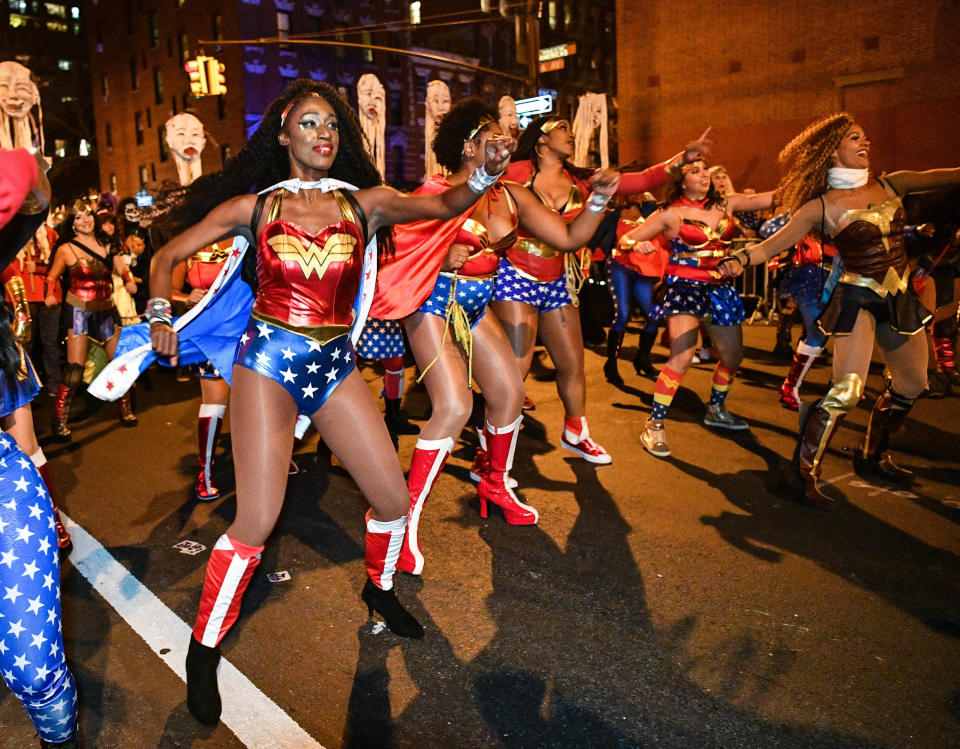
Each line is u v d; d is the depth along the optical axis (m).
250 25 35.66
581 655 3.04
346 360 2.69
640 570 3.77
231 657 3.07
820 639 3.14
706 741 2.54
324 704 2.76
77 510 4.77
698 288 5.56
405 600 3.51
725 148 18.92
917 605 3.40
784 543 4.05
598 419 6.51
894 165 16.23
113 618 3.41
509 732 2.59
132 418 6.91
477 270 3.91
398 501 2.92
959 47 15.08
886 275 4.33
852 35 16.45
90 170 55.28
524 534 4.22
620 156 20.95
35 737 2.66
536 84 17.55
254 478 2.55
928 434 5.89
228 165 2.79
